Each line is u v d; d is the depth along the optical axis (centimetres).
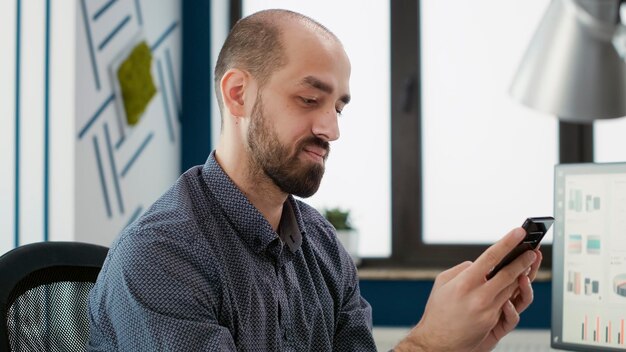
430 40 337
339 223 325
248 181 118
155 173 314
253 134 114
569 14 105
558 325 158
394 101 340
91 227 267
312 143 114
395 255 341
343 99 117
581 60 104
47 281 129
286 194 120
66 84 257
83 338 132
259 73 113
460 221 338
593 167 156
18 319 122
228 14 358
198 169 124
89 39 267
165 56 325
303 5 347
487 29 333
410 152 339
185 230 109
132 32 293
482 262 110
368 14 342
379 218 343
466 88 335
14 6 260
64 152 257
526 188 331
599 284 154
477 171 335
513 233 109
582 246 156
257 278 117
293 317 123
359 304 143
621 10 104
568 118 107
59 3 257
